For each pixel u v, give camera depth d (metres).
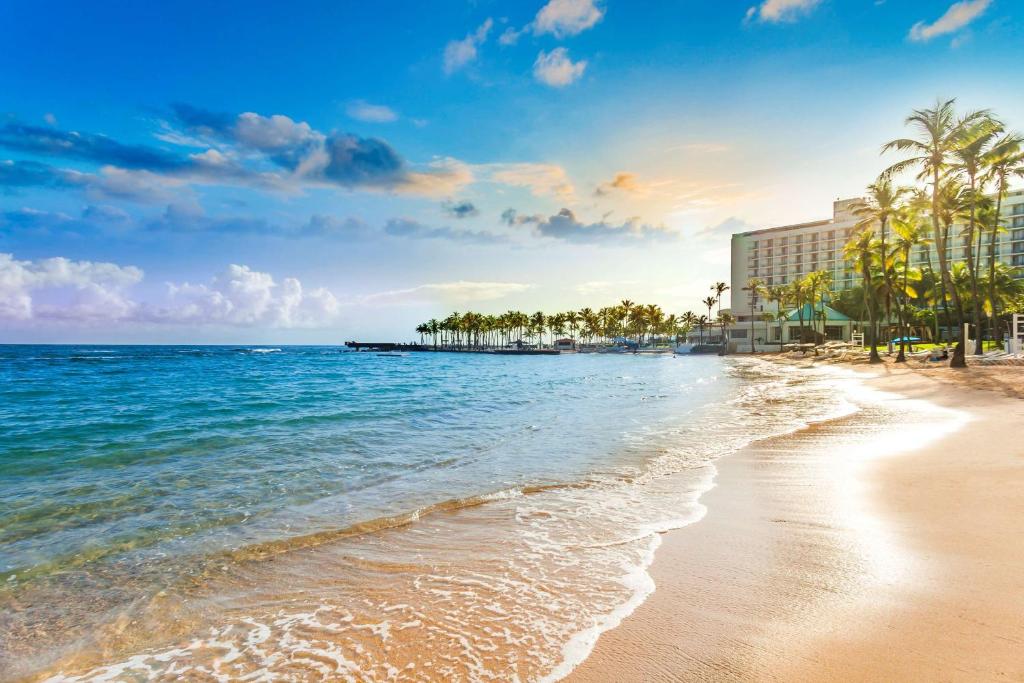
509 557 5.68
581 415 17.94
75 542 6.40
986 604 4.05
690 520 6.67
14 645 4.25
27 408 20.03
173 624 4.51
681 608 4.31
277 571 5.53
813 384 30.27
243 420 16.67
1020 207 107.94
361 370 55.69
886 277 47.91
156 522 7.11
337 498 8.19
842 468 9.05
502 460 10.83
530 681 3.44
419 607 4.62
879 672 3.27
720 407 19.81
